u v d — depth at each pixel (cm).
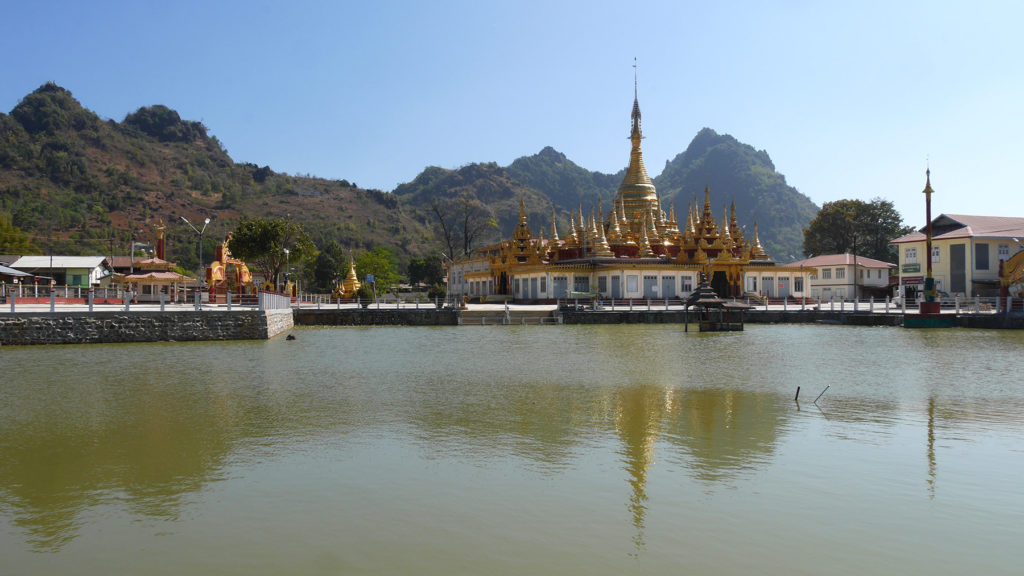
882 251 14300
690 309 7450
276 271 9575
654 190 11419
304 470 1669
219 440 1948
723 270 9600
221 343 4988
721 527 1313
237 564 1164
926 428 2078
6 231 11894
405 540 1255
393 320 7444
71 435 2008
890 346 4659
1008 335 5622
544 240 11606
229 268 9669
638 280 9156
